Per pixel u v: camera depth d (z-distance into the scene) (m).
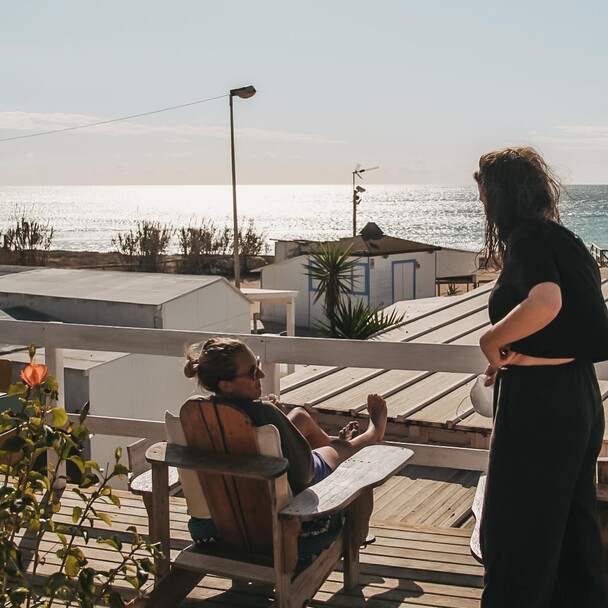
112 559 3.71
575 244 2.53
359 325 15.52
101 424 4.62
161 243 50.25
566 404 2.51
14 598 2.13
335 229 160.00
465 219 187.75
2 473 2.38
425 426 6.90
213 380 3.02
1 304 13.77
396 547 3.82
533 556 2.56
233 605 3.29
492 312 2.59
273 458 2.84
